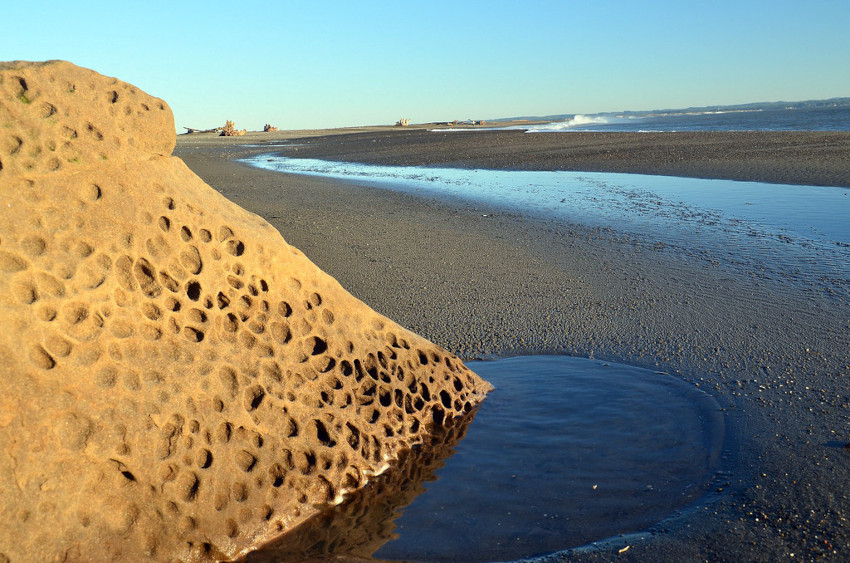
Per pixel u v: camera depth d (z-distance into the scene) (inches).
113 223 108.8
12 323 93.7
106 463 97.4
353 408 132.5
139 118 118.3
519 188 593.0
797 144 844.6
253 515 110.9
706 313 222.8
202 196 127.3
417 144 1368.1
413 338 154.3
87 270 103.7
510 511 119.2
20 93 104.7
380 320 147.5
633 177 643.5
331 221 438.6
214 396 111.7
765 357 181.9
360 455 129.2
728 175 604.7
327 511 120.0
